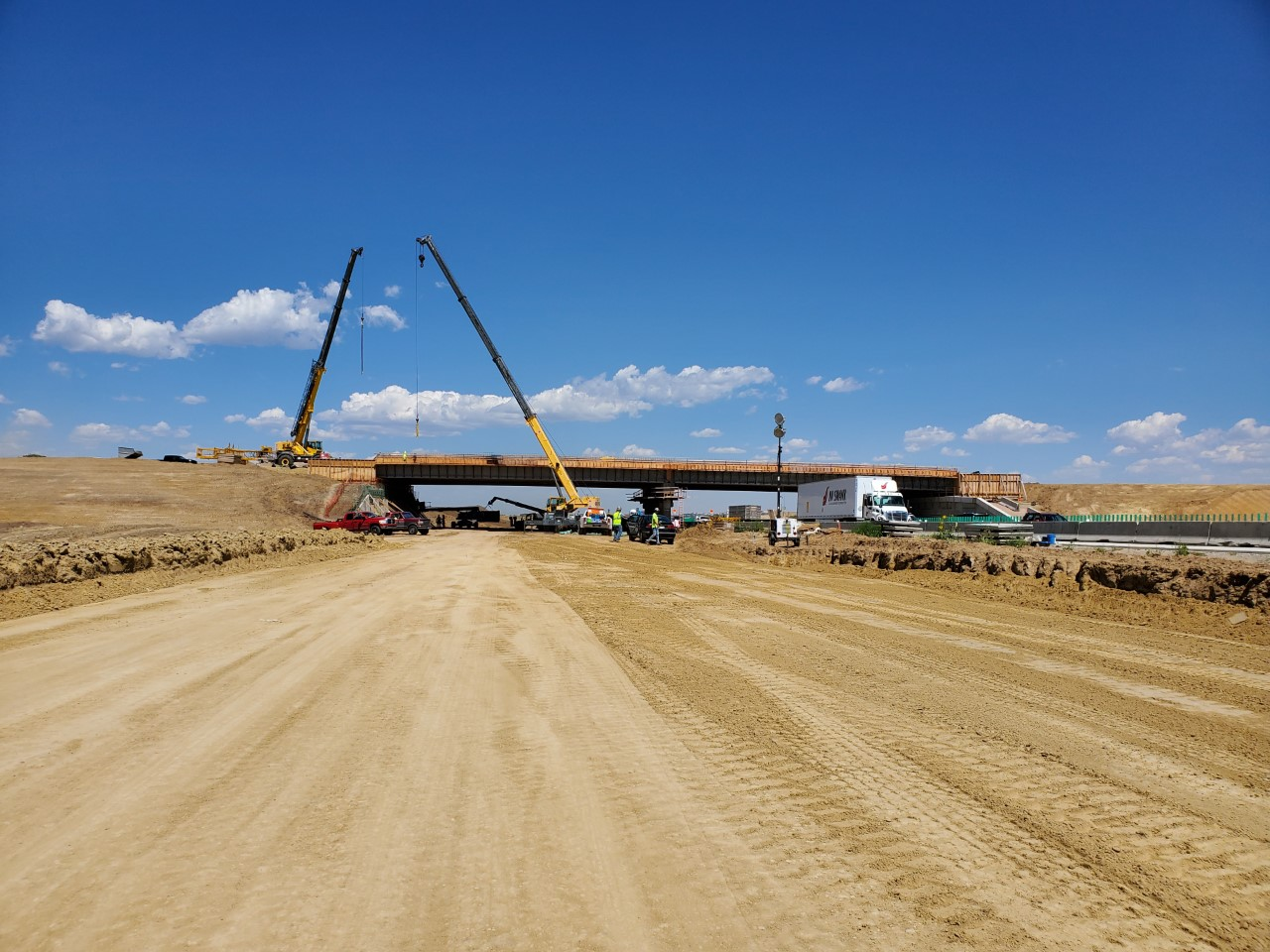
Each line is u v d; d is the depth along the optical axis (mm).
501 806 4703
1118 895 3719
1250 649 10531
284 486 71562
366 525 56375
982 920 3461
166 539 21766
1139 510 88125
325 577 19969
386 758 5566
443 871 3857
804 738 6219
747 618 13305
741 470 90688
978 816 4668
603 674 8492
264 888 3648
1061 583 16906
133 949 3113
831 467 90812
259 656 9156
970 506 84938
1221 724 6770
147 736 5977
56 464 75312
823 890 3725
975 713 7035
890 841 4293
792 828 4449
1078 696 7719
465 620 12547
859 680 8359
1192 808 4840
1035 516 52969
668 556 33562
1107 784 5242
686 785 5113
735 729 6449
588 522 74250
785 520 34219
